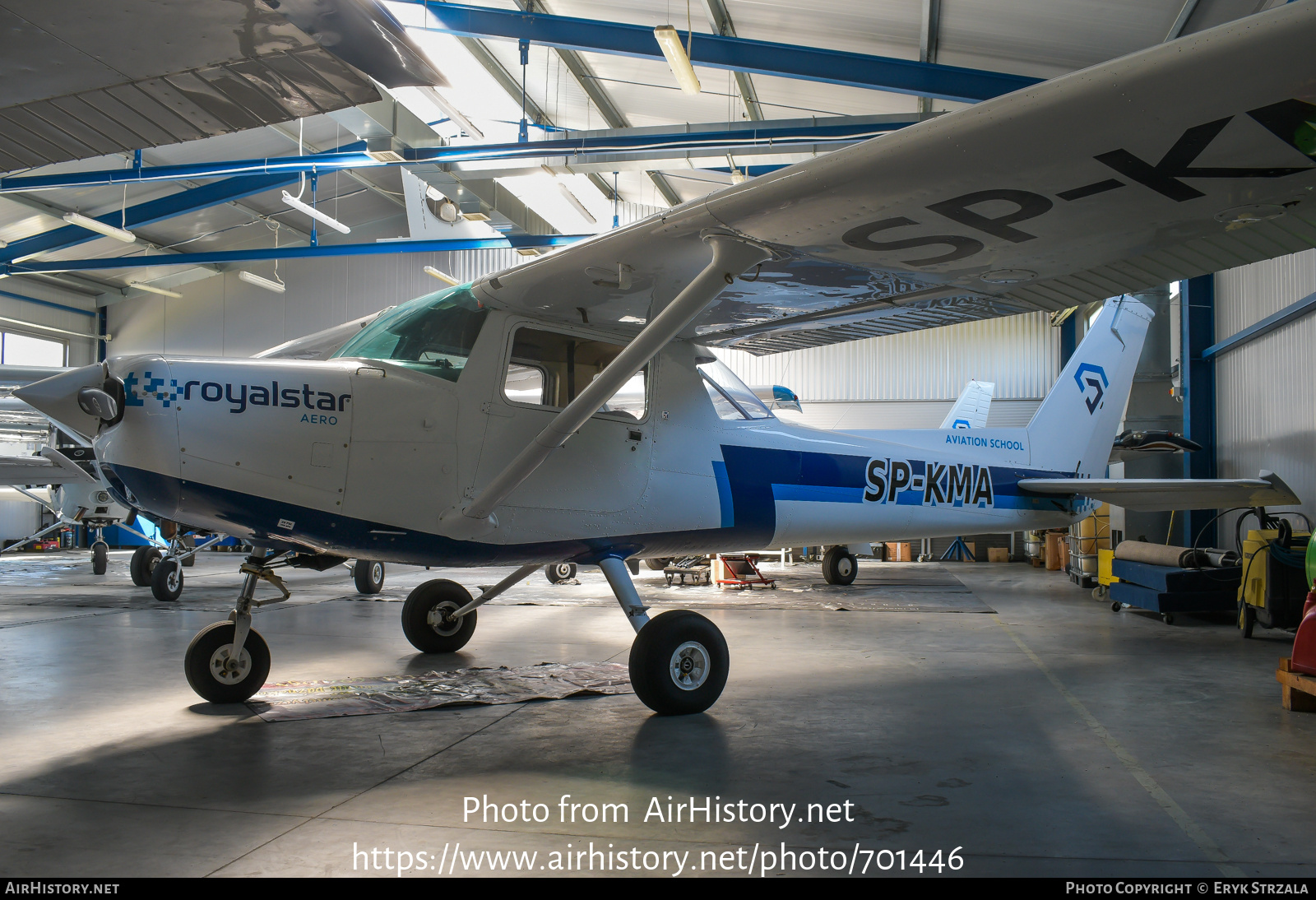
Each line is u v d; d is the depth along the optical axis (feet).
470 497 12.64
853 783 9.59
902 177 9.15
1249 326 31.22
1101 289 12.53
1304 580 20.45
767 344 16.79
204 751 10.82
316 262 66.49
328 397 11.94
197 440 11.12
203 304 68.64
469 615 18.35
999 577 41.42
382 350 13.02
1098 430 23.71
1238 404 32.63
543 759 10.55
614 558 14.20
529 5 28.43
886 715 12.93
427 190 39.75
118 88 5.47
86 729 11.89
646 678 12.66
